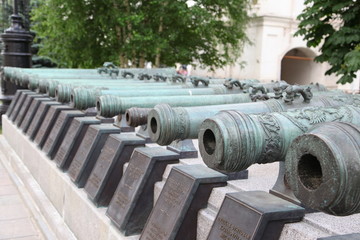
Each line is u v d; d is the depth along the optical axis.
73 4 11.55
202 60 13.75
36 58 15.27
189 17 11.70
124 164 3.61
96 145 4.05
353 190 1.46
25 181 5.65
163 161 3.23
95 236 3.45
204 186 2.76
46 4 12.29
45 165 4.96
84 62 13.17
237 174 3.00
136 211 3.13
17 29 10.02
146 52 12.45
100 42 13.16
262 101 3.26
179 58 12.90
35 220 4.68
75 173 4.05
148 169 3.17
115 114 4.24
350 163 1.46
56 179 4.50
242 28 13.63
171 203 2.81
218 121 2.10
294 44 18.55
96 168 3.80
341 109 2.69
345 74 6.85
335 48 7.15
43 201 4.78
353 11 6.77
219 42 13.43
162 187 3.10
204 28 12.06
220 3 12.38
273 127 2.28
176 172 2.95
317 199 1.55
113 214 3.25
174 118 2.96
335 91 4.86
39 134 5.74
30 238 4.32
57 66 15.52
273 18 17.67
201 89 5.01
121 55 12.77
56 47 12.77
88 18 12.55
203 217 2.67
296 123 2.38
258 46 17.92
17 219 4.81
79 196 3.79
